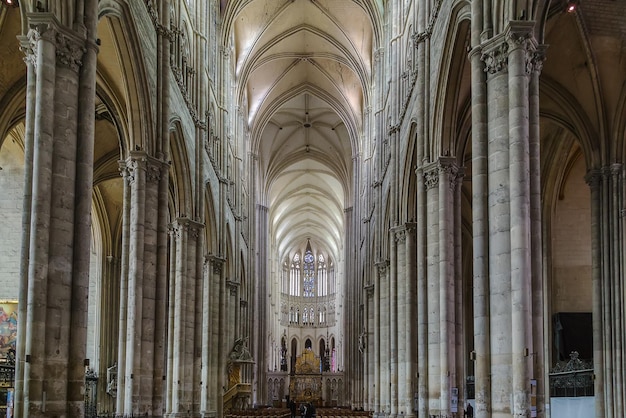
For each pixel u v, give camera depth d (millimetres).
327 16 49250
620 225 24359
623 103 24406
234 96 49031
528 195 14930
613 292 24047
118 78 23172
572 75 24531
